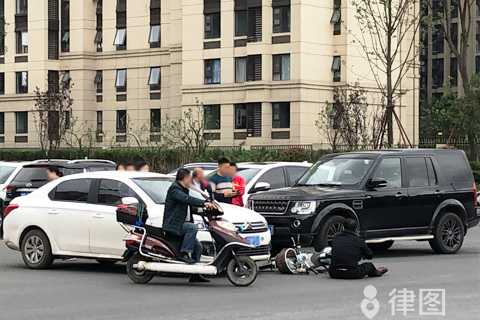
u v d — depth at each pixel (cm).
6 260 1617
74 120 5866
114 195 1400
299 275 1384
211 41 5506
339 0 5241
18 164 2148
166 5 6006
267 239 1373
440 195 1719
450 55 9225
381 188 1636
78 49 6297
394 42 5166
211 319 969
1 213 2009
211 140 5438
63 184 1470
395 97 4747
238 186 1581
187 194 1242
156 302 1101
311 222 1531
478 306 1062
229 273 1254
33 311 1034
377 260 1611
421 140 6256
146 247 1257
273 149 4603
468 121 4334
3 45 6022
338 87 4919
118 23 6247
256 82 5241
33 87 6388
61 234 1436
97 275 1398
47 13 6362
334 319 969
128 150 4803
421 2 4694
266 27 5244
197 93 5556
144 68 6125
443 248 1723
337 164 1698
